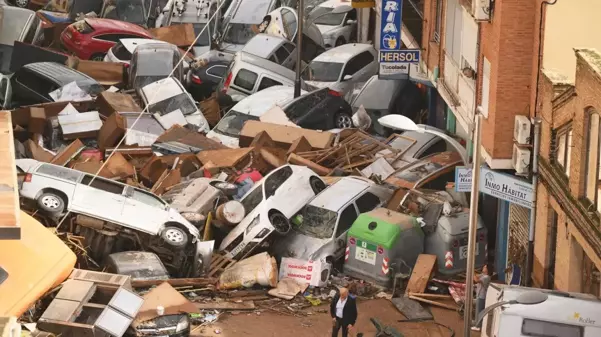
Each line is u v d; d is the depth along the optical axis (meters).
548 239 25.53
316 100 39.50
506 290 23.06
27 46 45.06
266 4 51.06
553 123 24.91
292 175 31.09
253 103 40.25
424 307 27.73
